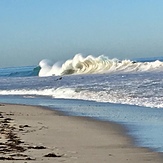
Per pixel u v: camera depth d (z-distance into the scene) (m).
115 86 40.19
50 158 10.69
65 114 23.05
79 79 61.28
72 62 86.06
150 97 28.73
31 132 15.84
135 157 11.01
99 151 11.94
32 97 37.62
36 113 23.80
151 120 18.84
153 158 10.87
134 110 23.23
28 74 103.69
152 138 14.22
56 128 17.06
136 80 47.59
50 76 83.69
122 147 12.66
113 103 27.81
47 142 13.55
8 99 36.56
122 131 16.08
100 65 82.19
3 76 111.00
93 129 16.81
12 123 18.78
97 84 45.16
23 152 11.59
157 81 43.12
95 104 28.08
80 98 33.12
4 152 11.55
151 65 74.50
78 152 11.73
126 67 77.62
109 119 19.97
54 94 38.47
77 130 16.56
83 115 22.19
